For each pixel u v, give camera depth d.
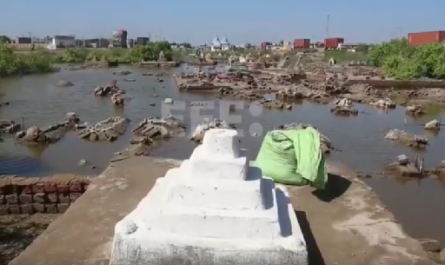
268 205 5.21
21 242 8.53
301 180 8.40
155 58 81.12
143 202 5.58
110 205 7.14
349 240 6.22
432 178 16.44
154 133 21.52
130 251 4.86
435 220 12.57
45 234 6.09
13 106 30.50
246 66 69.44
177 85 44.25
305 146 8.37
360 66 67.75
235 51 113.75
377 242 6.18
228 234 4.94
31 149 19.12
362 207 7.43
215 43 142.88
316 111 31.47
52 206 9.66
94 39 130.25
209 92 40.47
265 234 4.94
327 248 5.98
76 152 18.81
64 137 21.44
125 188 7.91
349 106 31.70
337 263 5.59
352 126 26.08
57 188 9.60
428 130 25.27
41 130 21.02
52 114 27.78
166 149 19.45
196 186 5.09
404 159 17.47
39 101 33.03
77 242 5.88
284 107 32.06
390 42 69.31
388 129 24.92
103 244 5.82
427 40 75.56
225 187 5.08
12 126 22.38
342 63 75.31
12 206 9.57
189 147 19.86
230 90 40.34
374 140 22.44
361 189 8.25
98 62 73.06
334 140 22.27
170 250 4.83
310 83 46.03
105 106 31.55
